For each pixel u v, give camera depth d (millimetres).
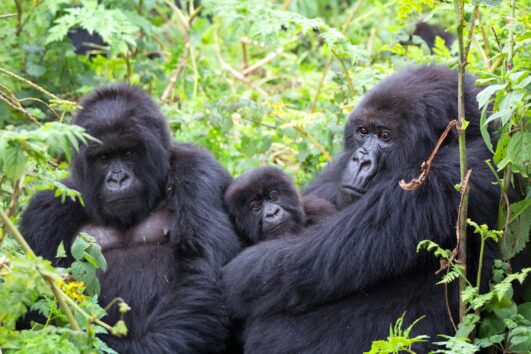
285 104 14125
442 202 9469
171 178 11414
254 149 14195
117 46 15000
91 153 10984
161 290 10812
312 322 9945
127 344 10344
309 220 11859
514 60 9461
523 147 9023
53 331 7910
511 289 9133
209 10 17328
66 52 16016
